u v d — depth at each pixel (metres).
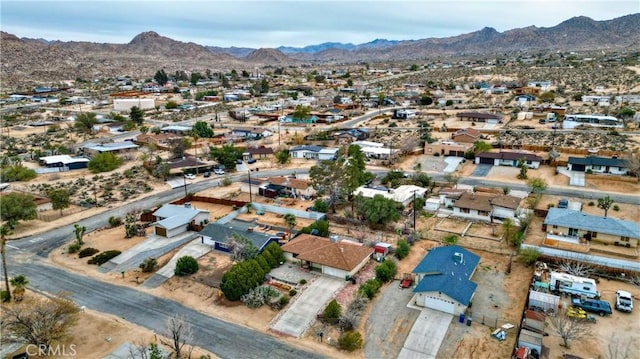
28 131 161.75
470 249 62.50
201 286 54.38
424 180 90.12
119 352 42.38
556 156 103.06
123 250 64.88
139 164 114.75
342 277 55.19
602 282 52.62
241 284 50.84
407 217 74.56
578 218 64.25
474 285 49.97
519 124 146.38
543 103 177.25
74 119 179.00
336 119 169.12
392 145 124.94
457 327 45.09
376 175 100.06
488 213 72.06
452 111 177.12
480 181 93.19
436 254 56.16
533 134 129.62
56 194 80.31
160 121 181.62
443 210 76.88
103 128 161.50
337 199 81.06
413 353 41.53
